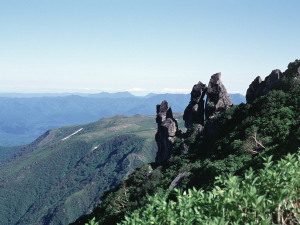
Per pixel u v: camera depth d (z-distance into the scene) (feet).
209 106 328.08
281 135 182.50
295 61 287.89
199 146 306.55
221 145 243.40
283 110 211.00
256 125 218.18
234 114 294.25
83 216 316.60
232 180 22.71
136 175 315.99
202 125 349.41
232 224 20.21
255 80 314.76
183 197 23.44
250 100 311.47
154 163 370.73
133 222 23.11
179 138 344.08
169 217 21.68
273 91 254.47
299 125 180.96
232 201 20.92
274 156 126.62
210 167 175.01
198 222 20.98
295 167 23.97
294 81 258.57
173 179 232.32
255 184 22.88
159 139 372.38
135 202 235.81
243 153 186.91
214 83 334.03
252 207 20.45
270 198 21.30
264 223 18.61
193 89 356.38
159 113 378.73
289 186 21.15
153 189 238.07
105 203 288.92
